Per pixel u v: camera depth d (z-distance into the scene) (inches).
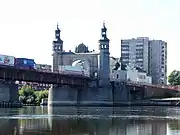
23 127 3452.3
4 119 4343.0
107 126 3649.1
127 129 3376.0
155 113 6008.9
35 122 3996.1
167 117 4913.9
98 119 4542.3
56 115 5319.9
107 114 5679.1
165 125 3727.9
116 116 5152.6
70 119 4515.3
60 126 3614.7
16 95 7480.3
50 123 3909.9
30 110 6820.9
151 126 3634.4
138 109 7834.6
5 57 7470.5
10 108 7244.1
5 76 7401.6
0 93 7165.4
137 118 4722.0
